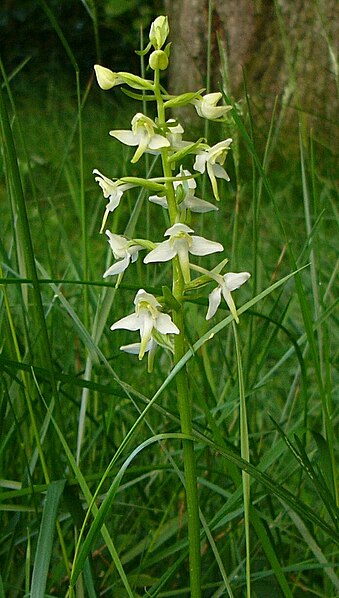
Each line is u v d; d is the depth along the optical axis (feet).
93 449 1.61
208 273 1.02
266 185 1.20
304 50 3.91
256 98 4.01
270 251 2.71
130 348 1.06
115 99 6.22
